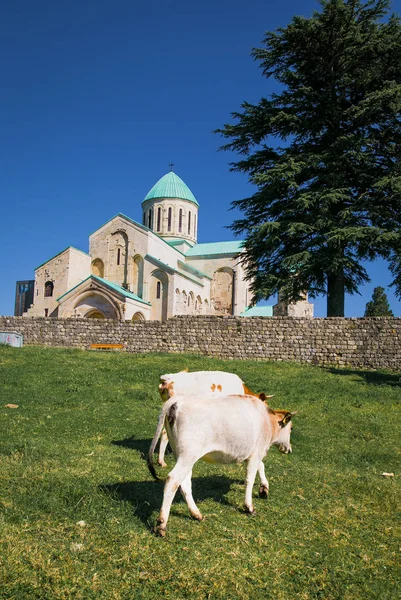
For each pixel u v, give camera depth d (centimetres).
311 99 2823
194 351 2400
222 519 544
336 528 542
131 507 548
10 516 505
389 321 2127
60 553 440
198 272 5097
